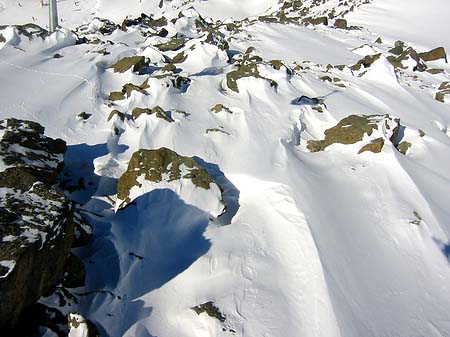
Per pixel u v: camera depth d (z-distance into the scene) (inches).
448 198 415.2
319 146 477.1
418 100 644.7
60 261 260.4
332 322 266.2
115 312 286.8
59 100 520.4
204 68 658.2
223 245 336.2
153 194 372.2
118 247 339.3
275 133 475.5
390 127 483.8
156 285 311.0
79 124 483.5
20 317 246.5
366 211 374.9
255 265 313.6
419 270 328.2
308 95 589.3
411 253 342.0
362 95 623.2
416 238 353.7
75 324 250.8
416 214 373.1
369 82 679.7
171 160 390.9
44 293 265.4
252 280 302.5
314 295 284.2
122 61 626.5
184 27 963.3
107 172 423.5
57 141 394.6
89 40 783.7
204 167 425.1
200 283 307.4
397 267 326.3
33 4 1866.4
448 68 893.2
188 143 450.3
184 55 697.0
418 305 298.5
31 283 235.8
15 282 217.5
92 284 304.5
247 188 402.3
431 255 343.0
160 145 448.1
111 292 301.1
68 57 649.0
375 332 271.0
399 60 837.2
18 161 324.5
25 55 620.1
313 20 1223.5
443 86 732.0
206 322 272.1
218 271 313.4
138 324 279.3
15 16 1740.9
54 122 481.1
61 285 279.4
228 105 523.5
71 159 431.8
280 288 294.8
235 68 648.4
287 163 418.9
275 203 366.3
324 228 337.4
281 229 340.2
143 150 391.9
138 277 317.4
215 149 446.6
